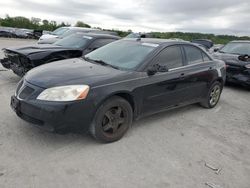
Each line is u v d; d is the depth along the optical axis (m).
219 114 5.90
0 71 8.02
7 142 3.71
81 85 3.62
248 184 3.35
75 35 8.25
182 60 5.18
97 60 4.82
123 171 3.31
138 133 4.43
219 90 6.34
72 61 4.85
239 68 8.34
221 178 3.40
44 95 3.53
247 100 7.46
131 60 4.57
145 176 3.25
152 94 4.47
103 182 3.06
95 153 3.65
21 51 6.29
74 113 3.53
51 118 3.44
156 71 4.42
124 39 5.62
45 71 4.09
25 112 3.62
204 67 5.65
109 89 3.80
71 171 3.20
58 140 3.90
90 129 3.82
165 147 4.04
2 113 4.66
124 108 4.07
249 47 9.60
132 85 4.11
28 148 3.61
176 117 5.39
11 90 6.10
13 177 2.99
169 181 3.21
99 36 7.91
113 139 4.01
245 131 5.07
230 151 4.17
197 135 4.62
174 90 4.91
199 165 3.64
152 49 4.74
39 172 3.12
